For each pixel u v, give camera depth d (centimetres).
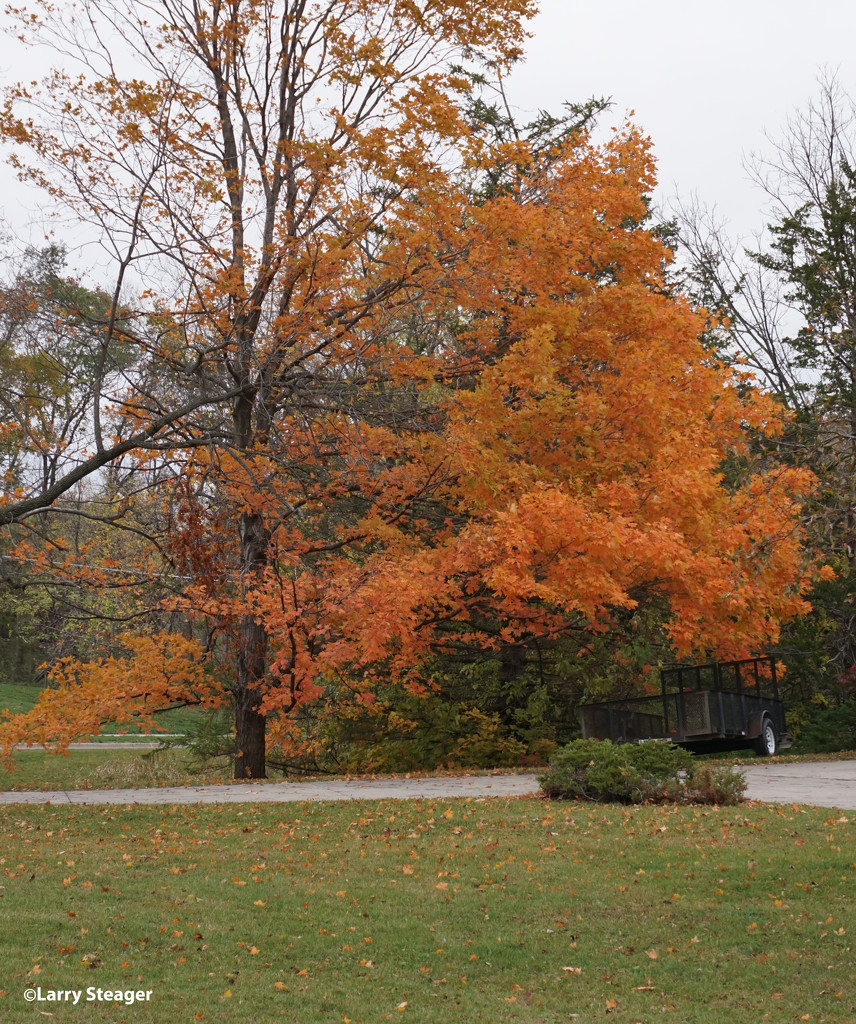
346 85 1523
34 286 1462
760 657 2073
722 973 691
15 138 1324
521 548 1387
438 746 2153
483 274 1506
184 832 1113
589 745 1321
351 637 1547
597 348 1573
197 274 1491
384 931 770
